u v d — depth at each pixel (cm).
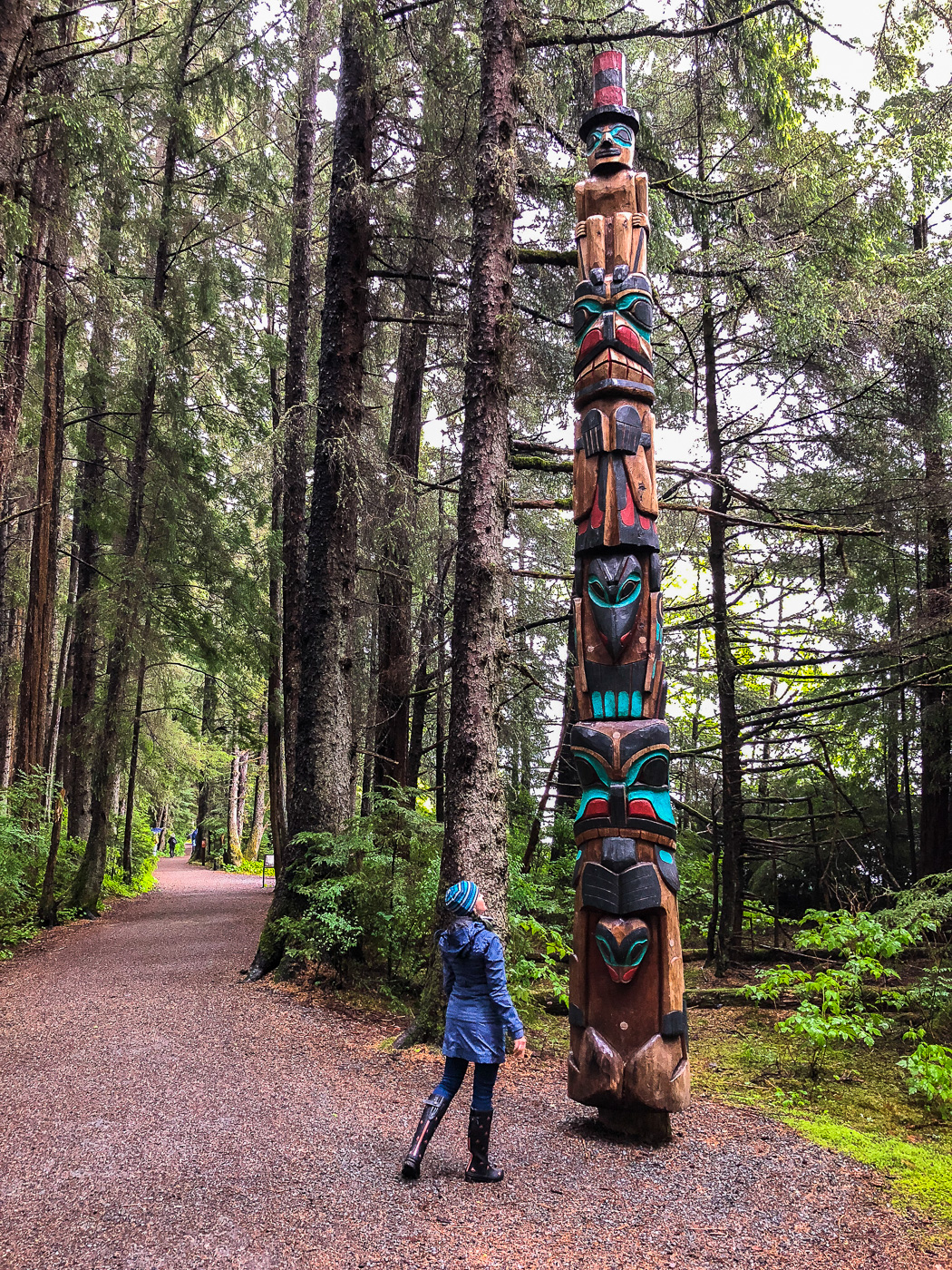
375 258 1027
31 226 1097
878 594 1359
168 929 1277
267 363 1650
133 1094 545
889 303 967
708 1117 550
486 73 780
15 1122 493
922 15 819
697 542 1347
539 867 1256
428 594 1363
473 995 435
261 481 1631
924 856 1228
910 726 1234
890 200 984
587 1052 504
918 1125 552
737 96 962
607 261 615
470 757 711
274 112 1684
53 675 2711
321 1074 599
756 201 965
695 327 1166
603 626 554
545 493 1520
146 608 1472
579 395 604
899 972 955
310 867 922
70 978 920
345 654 969
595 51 856
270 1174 425
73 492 1833
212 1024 727
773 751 1545
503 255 768
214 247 1546
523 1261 346
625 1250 358
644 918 509
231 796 2947
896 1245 370
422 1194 406
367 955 940
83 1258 340
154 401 1548
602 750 534
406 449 1235
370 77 997
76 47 1220
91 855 1427
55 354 1391
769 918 1207
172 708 1900
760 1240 371
